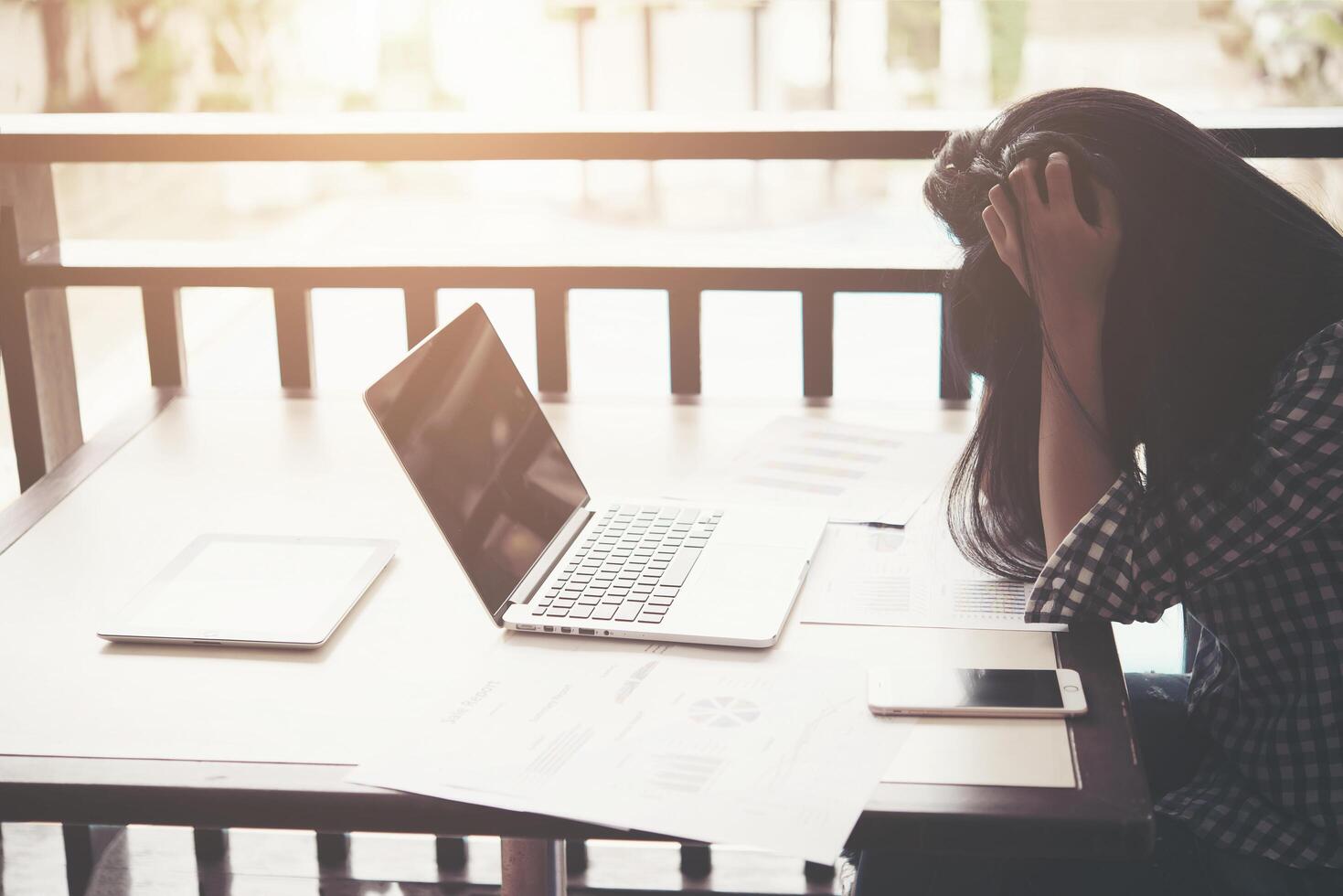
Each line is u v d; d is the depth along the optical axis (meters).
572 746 0.88
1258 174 1.08
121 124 1.69
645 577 1.12
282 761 0.88
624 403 1.57
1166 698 1.37
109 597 1.14
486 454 1.16
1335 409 0.98
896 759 0.85
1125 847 0.78
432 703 0.95
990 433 1.21
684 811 0.80
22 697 0.98
